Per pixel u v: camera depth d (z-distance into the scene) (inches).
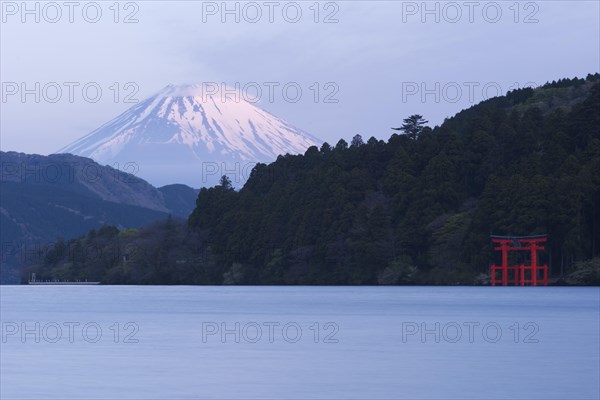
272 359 2468.0
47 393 1956.2
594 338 2955.2
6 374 2210.9
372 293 6210.6
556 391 1967.3
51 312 4510.3
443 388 2005.4
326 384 2058.3
